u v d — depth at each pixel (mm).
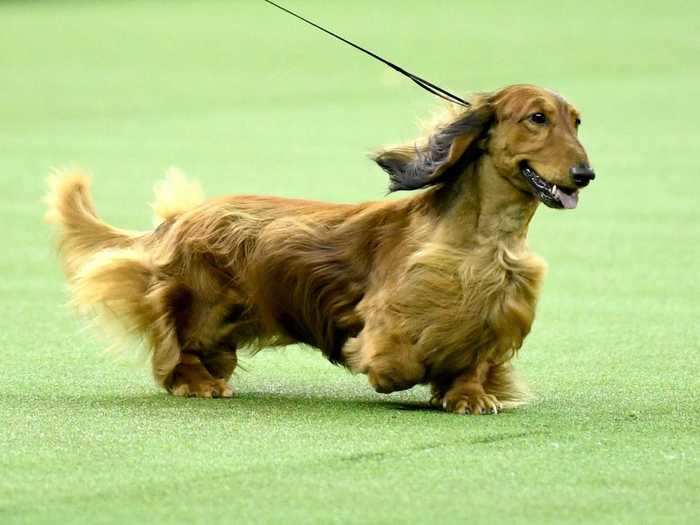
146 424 10953
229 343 12531
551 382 12891
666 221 23078
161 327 12281
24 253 20406
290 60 46188
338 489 9188
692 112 36250
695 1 55719
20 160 29906
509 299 11398
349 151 31109
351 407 11789
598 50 46594
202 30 52469
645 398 12148
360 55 46500
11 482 9305
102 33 52312
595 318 16156
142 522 8547
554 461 9906
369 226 11961
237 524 8523
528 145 11195
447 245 11438
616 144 31734
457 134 11398
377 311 11617
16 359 13766
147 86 41906
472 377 11680
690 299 17234
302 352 14617
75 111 37594
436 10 55562
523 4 56594
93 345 14492
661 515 8742
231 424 10969
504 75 42250
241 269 12180
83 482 9312
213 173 28047
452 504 8898
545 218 23688
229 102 39094
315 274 11961
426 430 10812
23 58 47250
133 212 23484
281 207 12359
